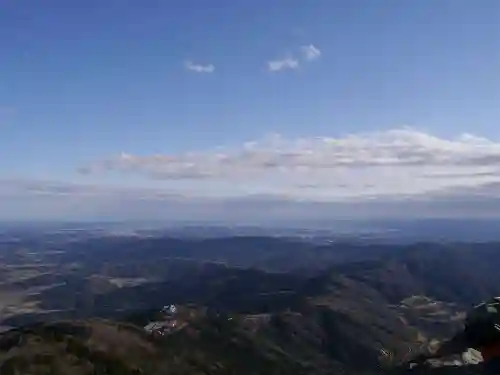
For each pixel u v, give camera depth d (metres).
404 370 29.06
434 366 27.28
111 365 51.78
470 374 25.94
